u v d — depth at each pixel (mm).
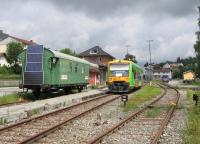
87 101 28172
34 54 30062
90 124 16406
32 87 29688
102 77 83750
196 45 78750
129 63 42062
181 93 42281
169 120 17781
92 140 11672
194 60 83750
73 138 12883
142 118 18594
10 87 52312
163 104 26453
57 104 24594
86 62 42344
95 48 116188
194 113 19703
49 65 30047
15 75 72188
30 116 19312
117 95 37688
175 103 26094
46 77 29906
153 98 32875
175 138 12922
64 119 17984
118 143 12008
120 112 21375
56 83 31297
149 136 13328
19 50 83375
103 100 30625
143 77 64625
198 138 12031
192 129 14008
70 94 36375
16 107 21531
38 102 25547
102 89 50188
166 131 14445
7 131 14070
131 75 42031
